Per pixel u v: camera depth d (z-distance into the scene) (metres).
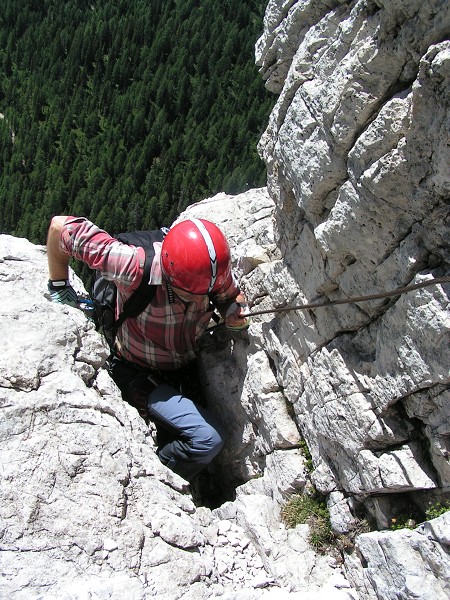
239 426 3.94
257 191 4.78
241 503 3.37
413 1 2.16
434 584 2.51
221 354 4.12
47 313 3.28
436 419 2.61
